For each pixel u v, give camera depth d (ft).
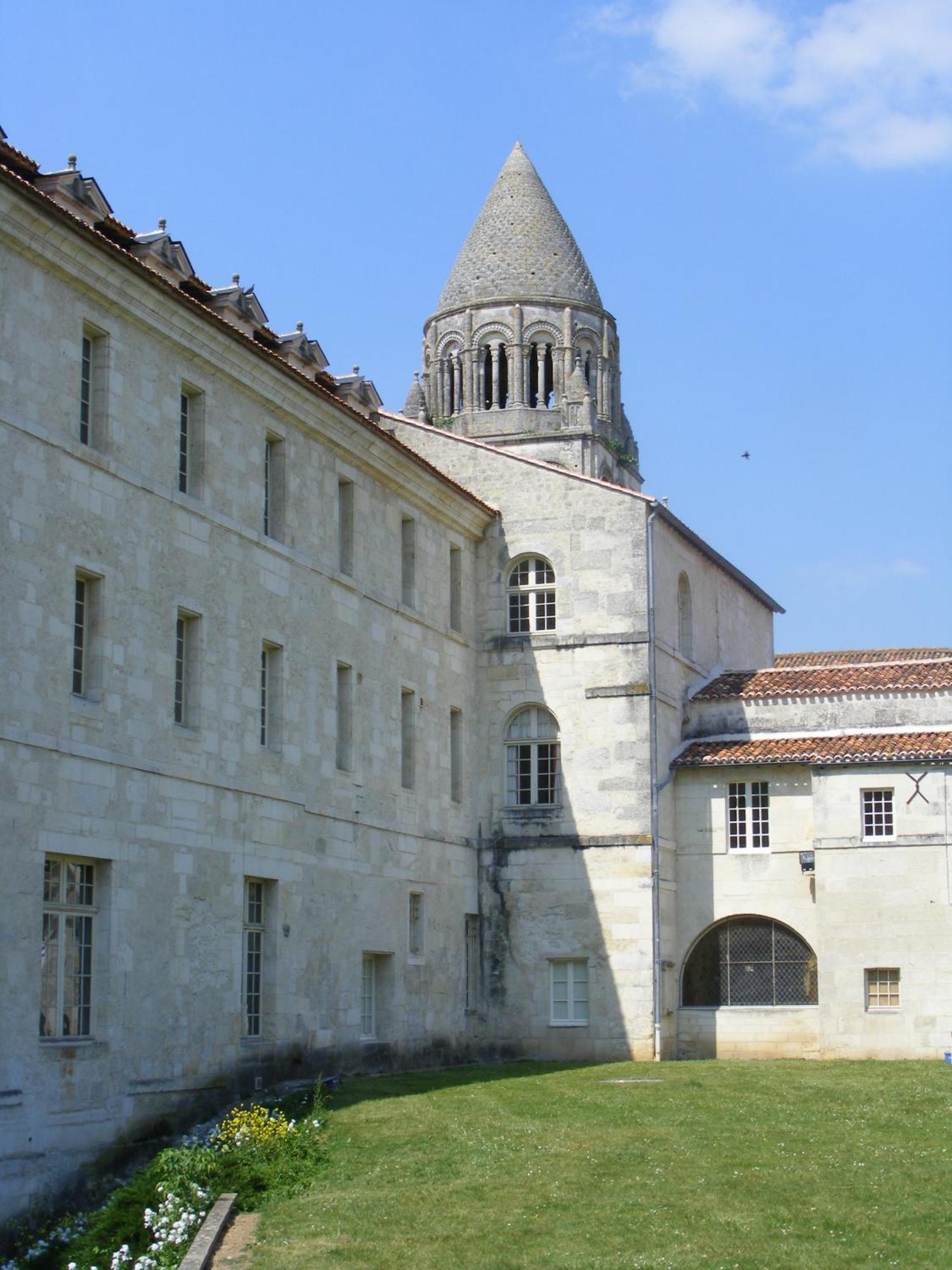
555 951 155.43
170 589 112.88
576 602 159.94
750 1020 154.92
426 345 225.76
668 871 156.87
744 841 158.51
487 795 159.53
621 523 159.74
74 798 101.86
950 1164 92.27
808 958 155.12
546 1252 78.48
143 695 109.19
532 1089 121.90
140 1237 87.30
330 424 133.90
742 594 192.95
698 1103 111.86
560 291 220.02
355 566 139.13
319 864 129.70
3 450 98.12
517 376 216.74
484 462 164.55
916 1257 77.20
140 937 107.14
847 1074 128.16
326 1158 96.84
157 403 113.19
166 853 110.32
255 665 122.42
